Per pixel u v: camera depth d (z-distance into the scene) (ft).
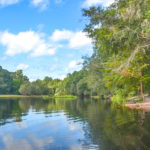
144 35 39.83
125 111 50.62
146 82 67.87
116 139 22.58
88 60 120.57
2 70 376.68
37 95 342.23
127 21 39.81
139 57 54.65
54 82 317.83
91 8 46.78
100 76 125.49
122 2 47.47
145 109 53.72
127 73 62.69
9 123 37.45
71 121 37.70
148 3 40.63
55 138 24.56
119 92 81.30
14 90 383.86
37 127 32.63
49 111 59.41
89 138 23.66
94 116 43.47
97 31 48.98
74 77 264.93
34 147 21.15
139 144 20.38
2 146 21.76
